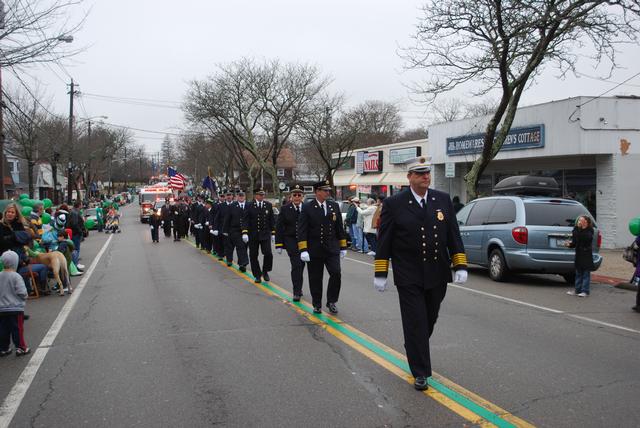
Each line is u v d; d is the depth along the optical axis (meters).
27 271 10.73
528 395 5.14
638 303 9.17
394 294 10.65
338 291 8.94
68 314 9.25
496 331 7.68
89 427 4.62
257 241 12.27
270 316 8.71
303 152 58.28
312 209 8.81
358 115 48.91
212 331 7.81
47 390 5.55
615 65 15.09
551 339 7.25
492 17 15.58
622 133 18.19
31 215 12.34
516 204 12.23
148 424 4.66
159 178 96.88
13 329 6.75
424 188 5.41
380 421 4.59
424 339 5.31
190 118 37.69
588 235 10.69
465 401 5.00
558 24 14.37
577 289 10.81
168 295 10.84
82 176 58.56
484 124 23.19
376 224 17.81
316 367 6.07
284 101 36.47
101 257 18.89
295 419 4.67
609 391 5.25
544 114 19.52
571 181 19.94
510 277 13.34
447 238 5.46
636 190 18.33
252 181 43.97
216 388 5.48
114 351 6.90
